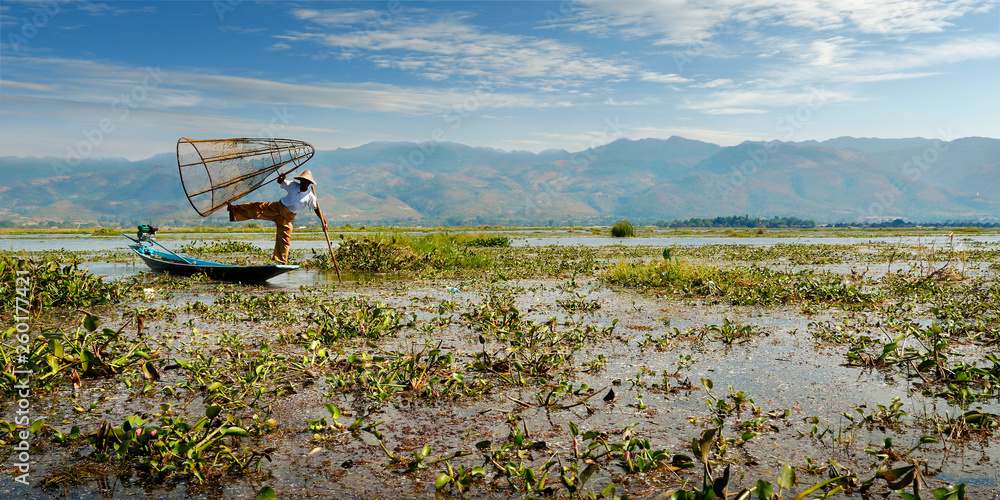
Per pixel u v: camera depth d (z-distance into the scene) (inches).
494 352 231.9
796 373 202.5
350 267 589.3
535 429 148.8
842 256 841.5
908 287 434.0
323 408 163.3
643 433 146.3
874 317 321.1
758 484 104.7
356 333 263.4
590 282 500.7
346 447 135.5
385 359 216.7
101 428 128.9
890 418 154.4
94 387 177.5
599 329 284.5
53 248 898.7
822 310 345.7
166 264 483.5
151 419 150.6
